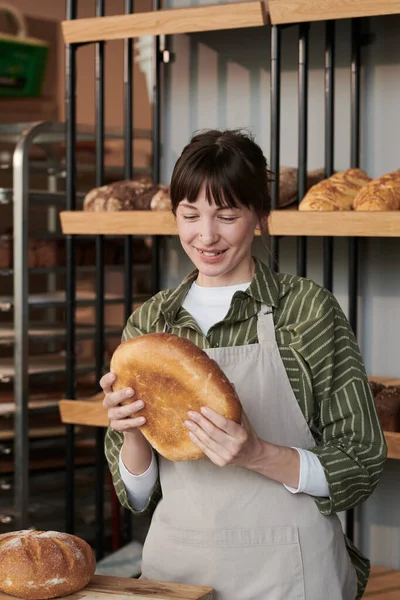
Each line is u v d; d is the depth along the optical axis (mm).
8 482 3961
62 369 3797
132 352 1565
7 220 5082
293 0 2748
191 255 1663
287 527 1606
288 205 3059
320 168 3246
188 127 3570
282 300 1706
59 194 3740
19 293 3543
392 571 3061
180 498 1659
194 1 3496
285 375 1661
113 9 5281
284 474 1581
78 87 5301
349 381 1678
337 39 3227
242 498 1620
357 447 1640
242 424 1530
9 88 4926
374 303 3205
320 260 3309
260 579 1605
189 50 3535
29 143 3518
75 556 1543
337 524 1672
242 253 1639
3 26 4957
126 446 1701
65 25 3182
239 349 1671
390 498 3162
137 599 1496
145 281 4316
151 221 2996
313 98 3307
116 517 3555
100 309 3344
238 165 1576
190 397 1521
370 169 3213
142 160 4789
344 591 1659
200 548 1622
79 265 3863
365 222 2637
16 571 1498
